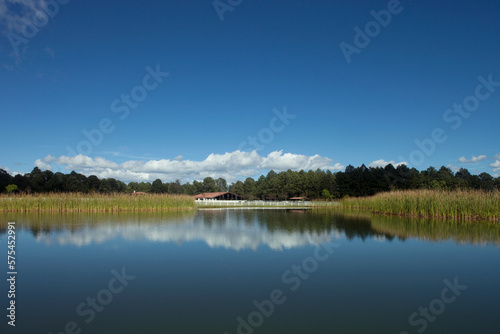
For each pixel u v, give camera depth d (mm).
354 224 23266
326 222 24844
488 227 21031
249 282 9156
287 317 6801
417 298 8031
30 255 12258
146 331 6090
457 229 20172
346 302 7691
